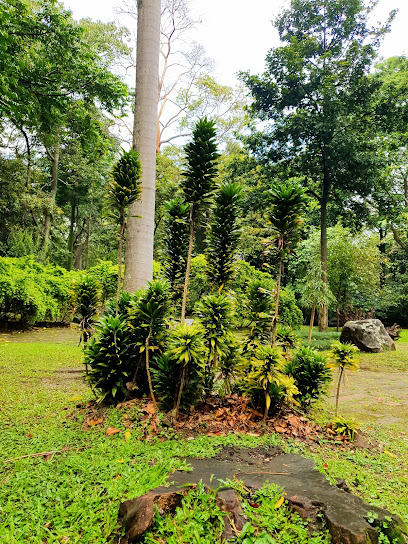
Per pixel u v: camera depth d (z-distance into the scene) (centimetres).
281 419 318
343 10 1127
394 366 733
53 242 1831
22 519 173
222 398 342
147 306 308
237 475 209
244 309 358
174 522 168
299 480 207
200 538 159
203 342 303
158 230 1684
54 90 866
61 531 163
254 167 1322
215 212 358
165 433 270
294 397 358
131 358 329
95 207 2258
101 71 874
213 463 226
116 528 166
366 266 1414
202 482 192
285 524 172
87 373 319
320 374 353
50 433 272
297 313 1136
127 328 320
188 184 343
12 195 1535
